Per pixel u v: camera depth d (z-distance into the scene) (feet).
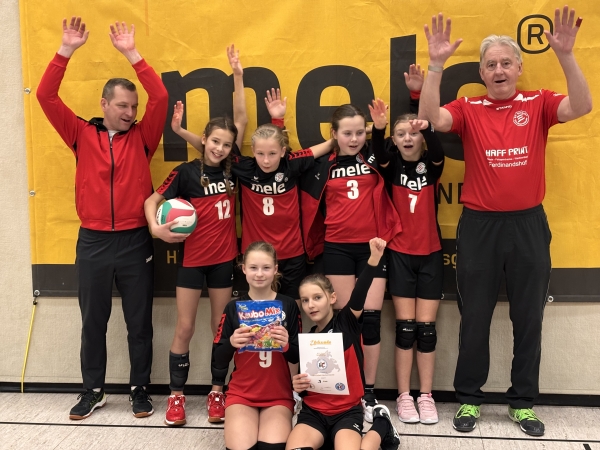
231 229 9.99
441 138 10.15
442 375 10.43
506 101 9.05
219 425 9.56
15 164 10.77
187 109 10.52
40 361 11.07
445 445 8.77
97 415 9.96
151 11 10.33
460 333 9.52
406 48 10.02
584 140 9.84
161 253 10.71
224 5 10.23
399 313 9.88
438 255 9.82
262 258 8.56
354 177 9.75
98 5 10.36
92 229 9.75
